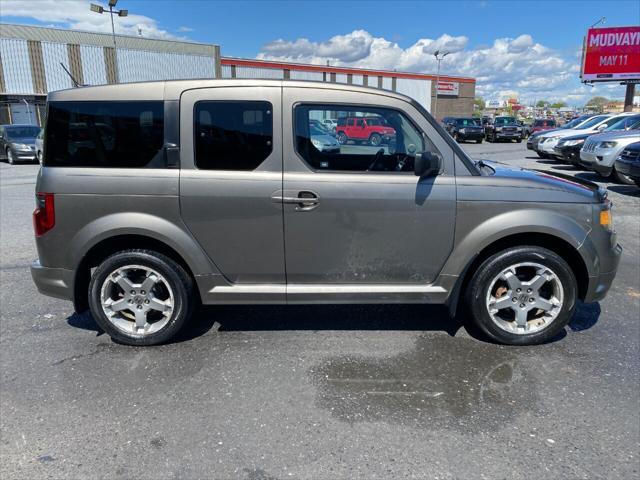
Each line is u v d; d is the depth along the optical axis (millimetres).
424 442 2609
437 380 3234
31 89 35719
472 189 3482
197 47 39812
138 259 3562
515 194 3498
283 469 2410
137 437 2664
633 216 8430
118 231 3457
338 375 3303
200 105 3434
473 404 2955
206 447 2578
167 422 2795
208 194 3432
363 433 2688
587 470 2393
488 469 2402
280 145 3438
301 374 3318
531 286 3617
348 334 3941
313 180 3438
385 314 4336
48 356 3584
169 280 3604
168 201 3445
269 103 3439
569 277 3570
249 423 2781
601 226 3580
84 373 3342
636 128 13633
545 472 2381
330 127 3463
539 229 3490
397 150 3527
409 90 52344
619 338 3848
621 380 3223
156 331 3684
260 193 3436
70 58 36406
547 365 3424
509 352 3621
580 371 3340
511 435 2660
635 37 28266
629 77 28859
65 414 2875
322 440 2629
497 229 3484
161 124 3434
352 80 47250
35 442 2625
